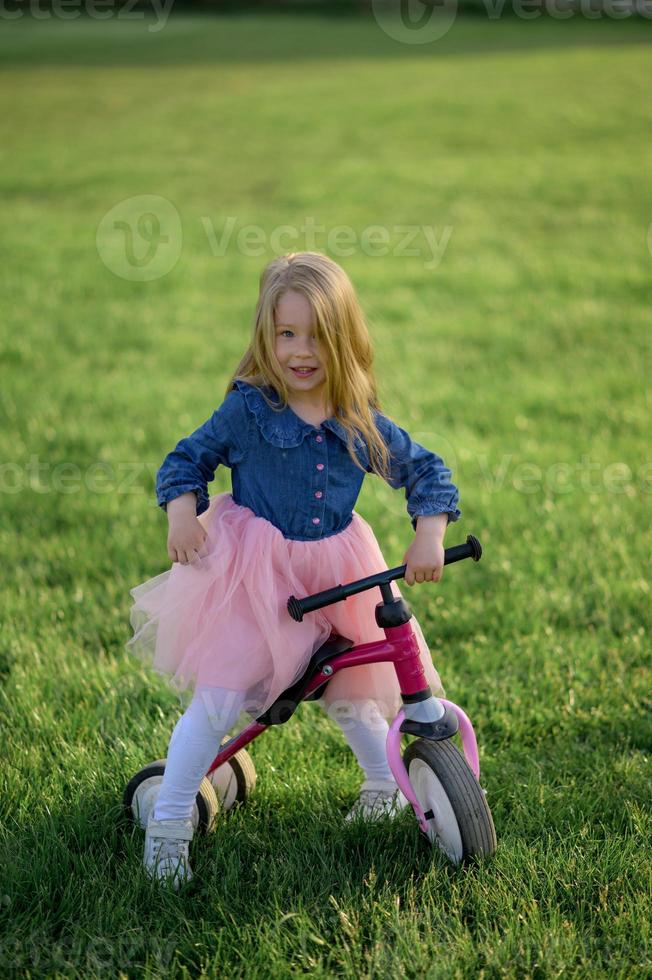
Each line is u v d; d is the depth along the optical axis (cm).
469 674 350
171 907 234
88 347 764
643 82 1997
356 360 244
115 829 263
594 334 770
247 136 1677
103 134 1719
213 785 271
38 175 1408
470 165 1402
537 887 240
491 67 2339
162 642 249
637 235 1052
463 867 244
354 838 260
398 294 889
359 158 1477
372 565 254
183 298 901
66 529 475
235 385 245
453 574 421
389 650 244
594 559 426
